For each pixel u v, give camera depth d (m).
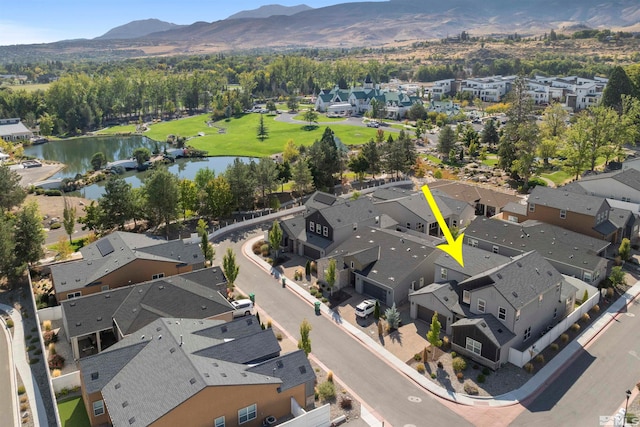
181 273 59.62
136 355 39.91
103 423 38.09
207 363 37.16
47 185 112.69
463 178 109.69
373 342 49.06
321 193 80.81
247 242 75.56
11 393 42.19
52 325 52.28
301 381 38.47
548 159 119.06
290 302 57.19
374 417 38.78
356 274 59.06
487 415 39.00
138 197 78.81
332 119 199.50
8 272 60.12
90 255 62.19
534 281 49.47
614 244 71.81
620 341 48.69
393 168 108.69
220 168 131.88
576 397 40.91
